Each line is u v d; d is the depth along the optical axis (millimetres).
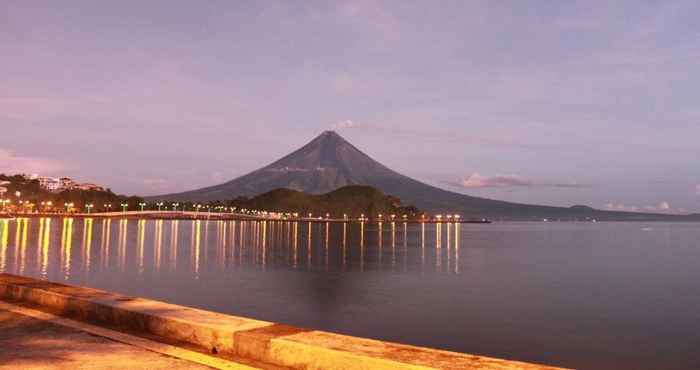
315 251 100188
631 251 108562
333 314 33250
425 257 88375
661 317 33219
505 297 42000
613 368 21578
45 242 95312
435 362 6125
